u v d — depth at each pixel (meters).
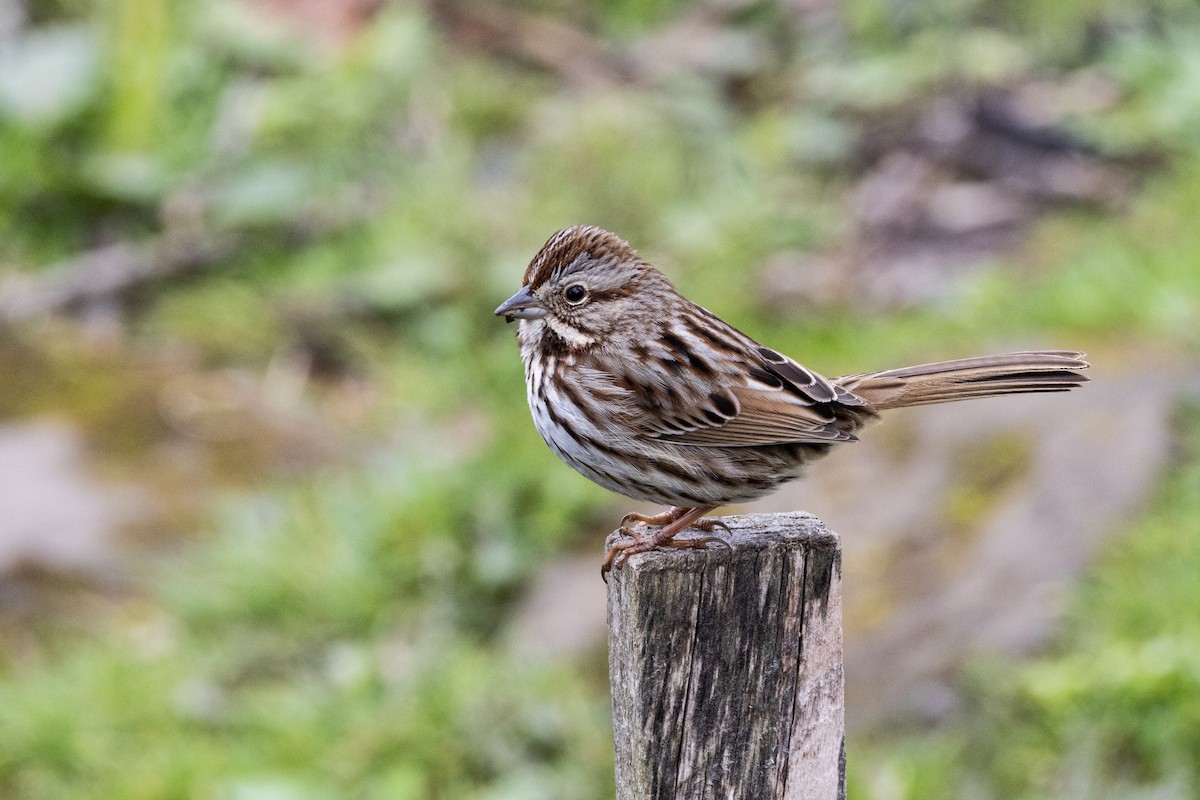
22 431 13.45
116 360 14.49
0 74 16.42
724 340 7.02
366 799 9.45
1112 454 10.39
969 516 10.48
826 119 17.16
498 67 18.41
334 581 11.38
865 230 15.77
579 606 10.93
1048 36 17.36
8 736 10.19
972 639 9.44
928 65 17.30
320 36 17.75
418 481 11.86
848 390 7.11
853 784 8.73
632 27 19.39
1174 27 16.84
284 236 15.98
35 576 11.74
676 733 5.39
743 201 15.85
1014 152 16.28
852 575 10.41
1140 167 15.85
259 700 10.35
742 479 7.00
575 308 6.95
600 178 15.70
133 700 10.44
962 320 13.41
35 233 15.94
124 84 16.20
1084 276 13.29
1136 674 8.60
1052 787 8.55
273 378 14.46
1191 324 12.12
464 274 14.86
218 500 12.57
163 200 16.12
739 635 5.38
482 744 9.68
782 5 18.92
